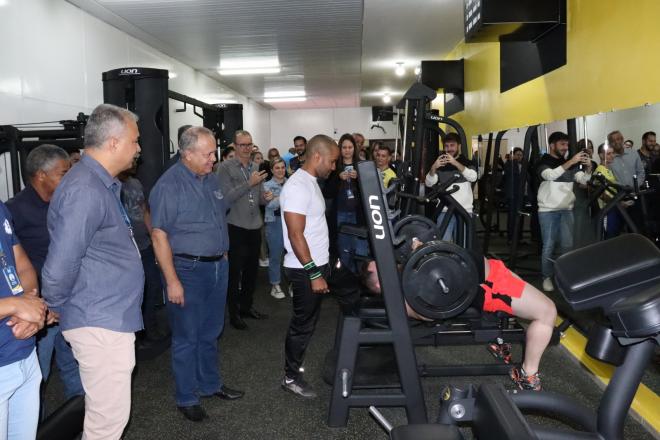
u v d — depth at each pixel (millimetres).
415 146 3994
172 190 2395
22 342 1488
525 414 2539
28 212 2512
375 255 2402
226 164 3990
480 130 6473
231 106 6996
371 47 7824
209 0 5496
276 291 5000
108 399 1780
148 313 3738
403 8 5891
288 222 2541
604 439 1530
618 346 1518
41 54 4977
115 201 1793
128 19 6152
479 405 1611
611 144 3322
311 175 2652
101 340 1744
